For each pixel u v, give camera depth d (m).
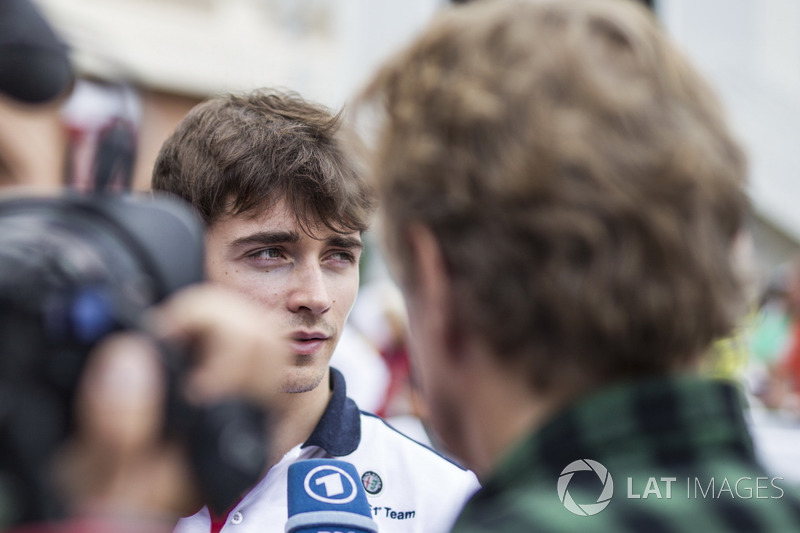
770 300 5.06
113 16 8.85
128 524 0.65
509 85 0.75
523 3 0.81
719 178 0.73
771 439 3.72
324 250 1.64
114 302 0.67
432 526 1.59
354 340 3.62
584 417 0.72
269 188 1.56
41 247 0.67
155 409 0.67
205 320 0.73
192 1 9.56
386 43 6.72
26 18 0.79
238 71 9.55
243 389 0.73
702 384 0.74
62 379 0.64
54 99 0.81
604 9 0.79
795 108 7.72
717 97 0.79
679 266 0.71
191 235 0.79
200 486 0.68
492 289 0.74
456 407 0.83
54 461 0.63
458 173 0.75
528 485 0.73
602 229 0.70
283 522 1.53
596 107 0.72
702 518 0.69
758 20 7.73
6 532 0.60
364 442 1.67
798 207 7.49
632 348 0.72
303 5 10.35
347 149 1.06
